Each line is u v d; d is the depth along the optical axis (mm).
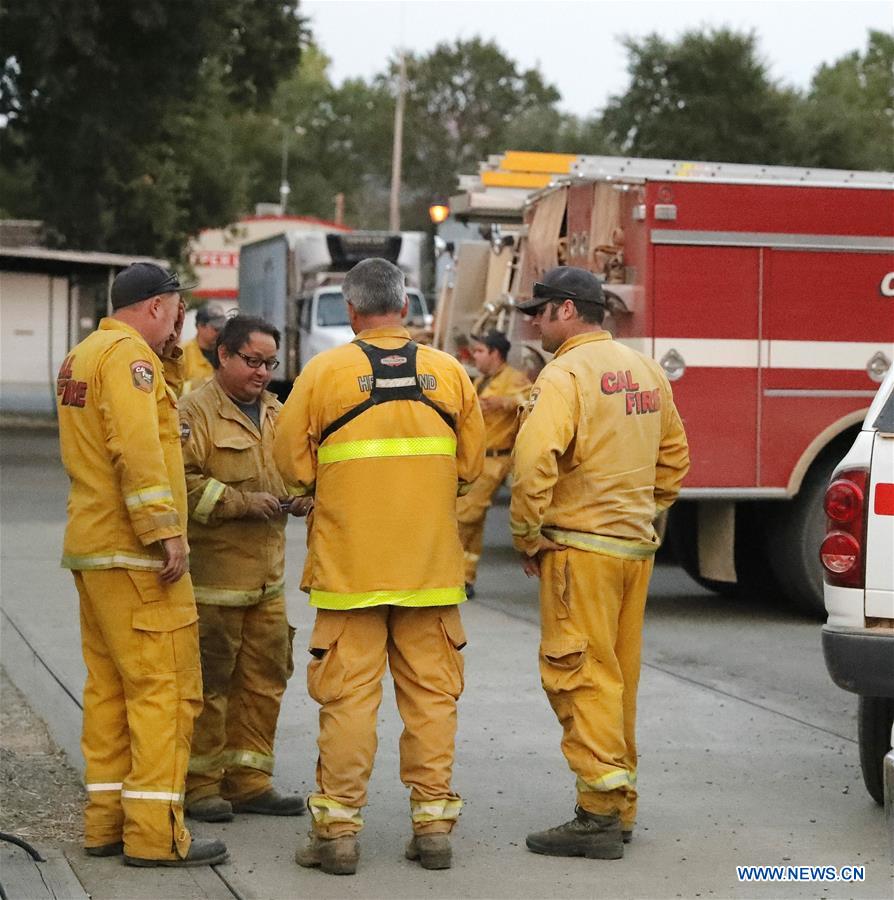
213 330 23688
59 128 66688
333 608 11672
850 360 22625
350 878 11648
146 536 11242
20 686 18297
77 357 11602
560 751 15508
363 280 11953
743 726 16625
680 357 22078
